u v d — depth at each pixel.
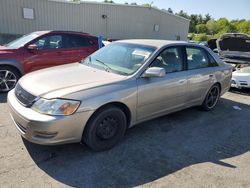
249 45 8.41
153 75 3.77
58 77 3.64
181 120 5.03
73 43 7.09
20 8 17.42
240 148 4.04
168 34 26.23
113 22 21.70
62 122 3.03
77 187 2.84
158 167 3.32
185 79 4.57
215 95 5.74
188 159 3.57
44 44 6.59
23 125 3.14
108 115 3.50
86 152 3.54
